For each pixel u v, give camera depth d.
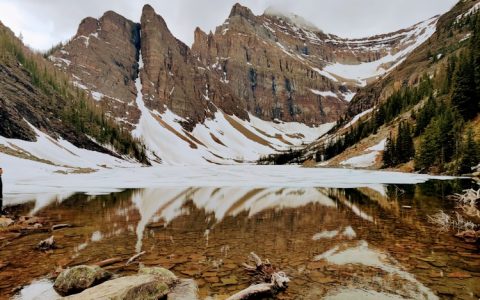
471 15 183.25
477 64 76.06
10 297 7.97
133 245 12.95
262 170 100.50
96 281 8.77
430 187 36.69
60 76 166.00
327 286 8.50
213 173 81.75
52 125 103.12
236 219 18.80
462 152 56.72
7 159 56.16
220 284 8.80
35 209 22.28
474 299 7.57
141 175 68.62
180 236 14.49
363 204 24.66
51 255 11.48
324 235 14.45
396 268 9.83
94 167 86.50
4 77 105.19
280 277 8.63
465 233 13.89
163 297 7.90
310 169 98.81
